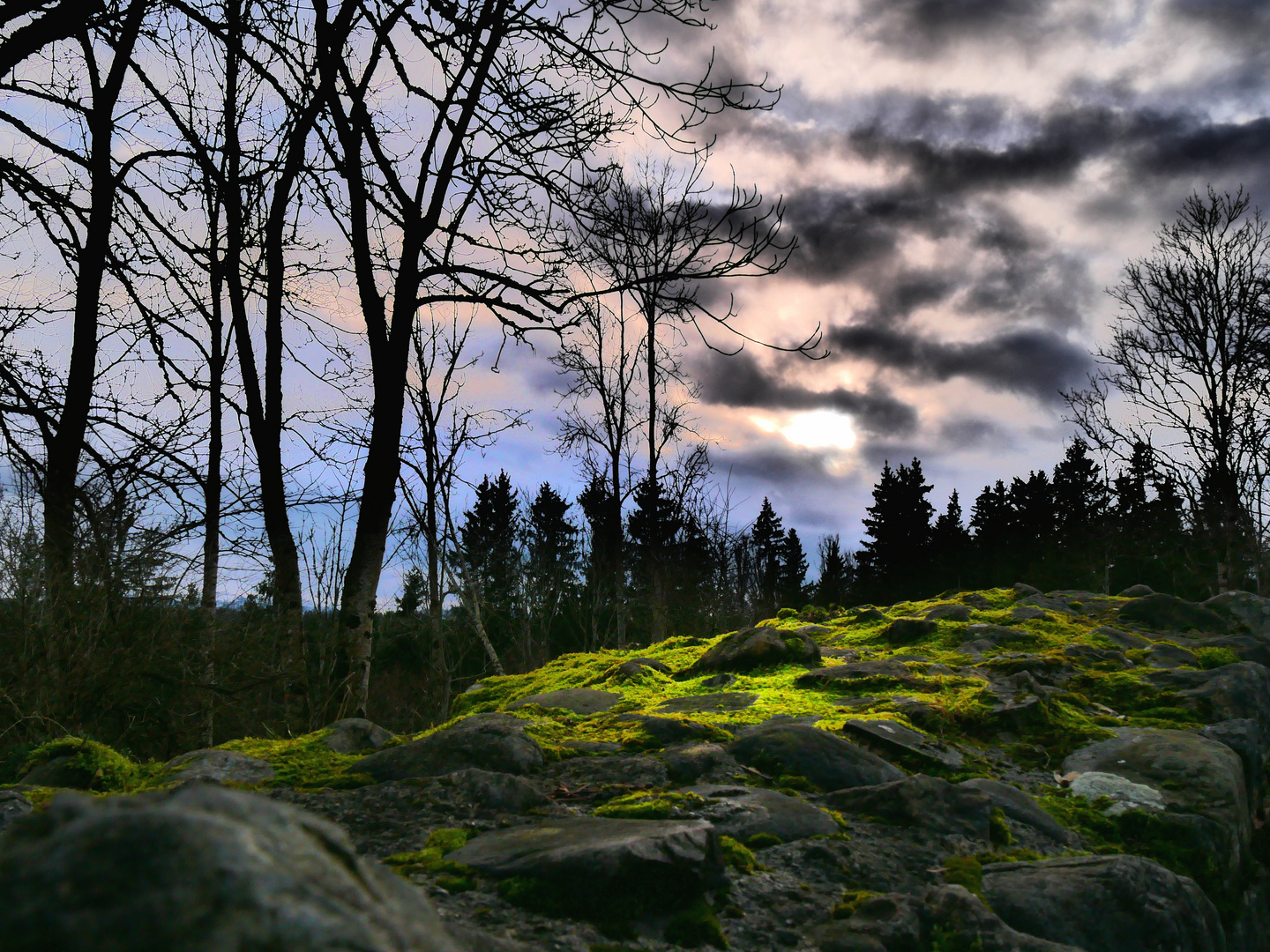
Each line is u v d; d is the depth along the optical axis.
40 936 0.73
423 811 2.85
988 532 47.88
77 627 6.04
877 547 51.28
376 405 7.67
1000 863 2.74
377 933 0.85
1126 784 3.60
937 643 6.20
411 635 18.28
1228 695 4.83
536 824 2.74
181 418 8.57
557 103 7.62
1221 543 19.80
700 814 2.88
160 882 0.77
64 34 6.40
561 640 31.27
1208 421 19.73
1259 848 3.82
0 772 4.32
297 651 7.60
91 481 6.99
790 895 2.40
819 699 4.78
